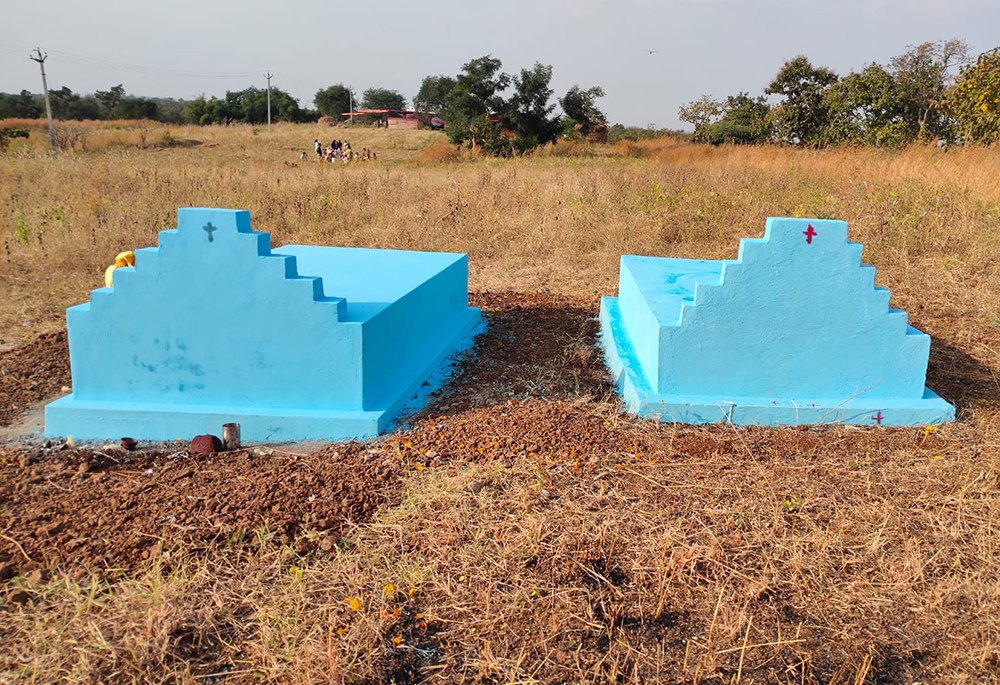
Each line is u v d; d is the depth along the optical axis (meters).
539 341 6.89
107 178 13.34
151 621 2.78
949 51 24.14
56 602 2.99
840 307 4.80
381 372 5.06
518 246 10.68
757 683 2.63
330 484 3.93
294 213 11.68
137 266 4.69
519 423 4.73
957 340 6.65
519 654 2.75
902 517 3.63
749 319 4.82
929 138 20.69
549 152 29.48
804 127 29.55
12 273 8.83
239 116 61.38
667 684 2.63
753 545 3.39
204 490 3.86
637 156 25.41
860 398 4.93
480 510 3.67
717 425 4.75
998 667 2.71
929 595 3.08
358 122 60.97
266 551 3.33
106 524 3.51
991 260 8.81
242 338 4.74
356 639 2.77
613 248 10.29
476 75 33.56
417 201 12.64
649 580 3.16
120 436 4.69
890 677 2.69
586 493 3.86
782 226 4.68
